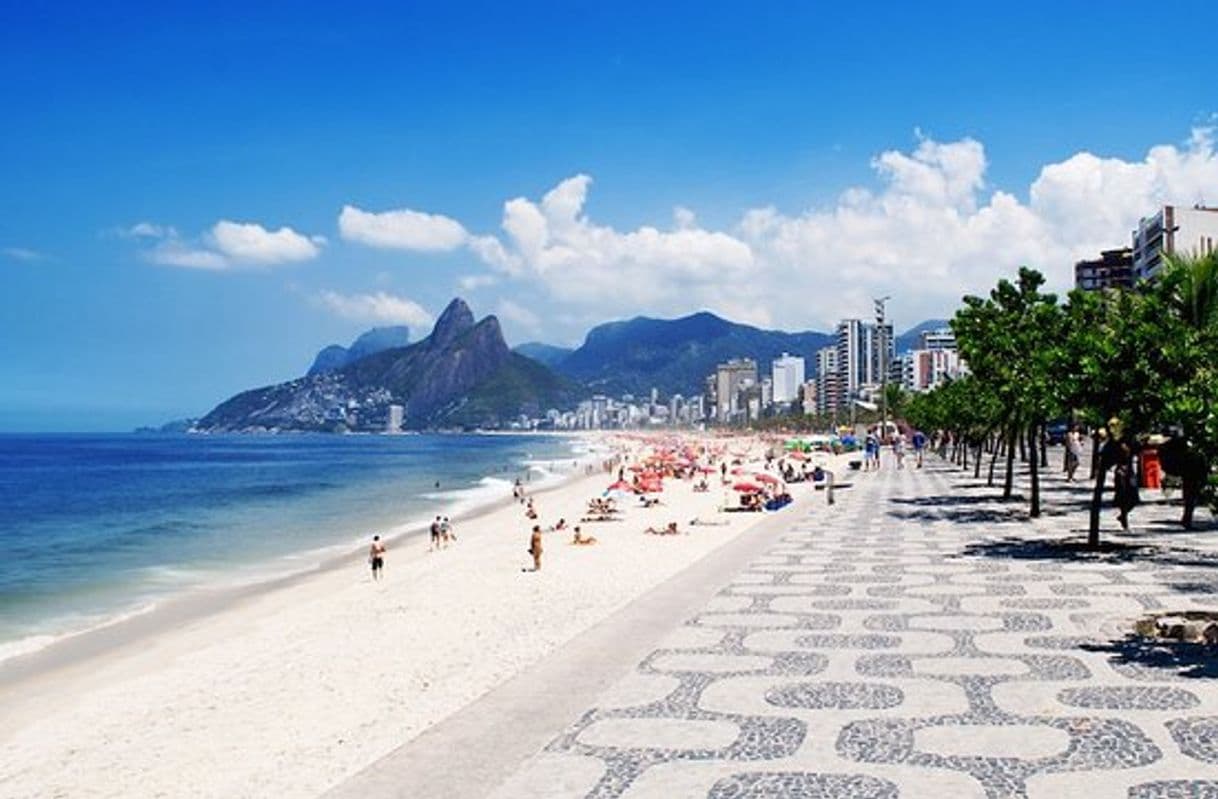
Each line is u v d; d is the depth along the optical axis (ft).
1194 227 322.55
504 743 29.48
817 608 49.88
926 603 50.03
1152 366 60.49
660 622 47.57
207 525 168.86
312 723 37.68
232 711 40.96
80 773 34.58
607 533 124.36
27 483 306.55
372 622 64.34
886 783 24.98
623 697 34.04
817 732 29.32
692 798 24.49
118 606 88.94
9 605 89.86
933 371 645.10
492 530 144.36
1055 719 29.66
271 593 92.79
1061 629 42.27
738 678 36.04
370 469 403.54
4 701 54.29
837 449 320.50
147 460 515.09
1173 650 37.91
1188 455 42.45
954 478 167.22
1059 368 67.05
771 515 114.93
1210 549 65.41
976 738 28.19
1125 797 23.53
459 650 49.73
